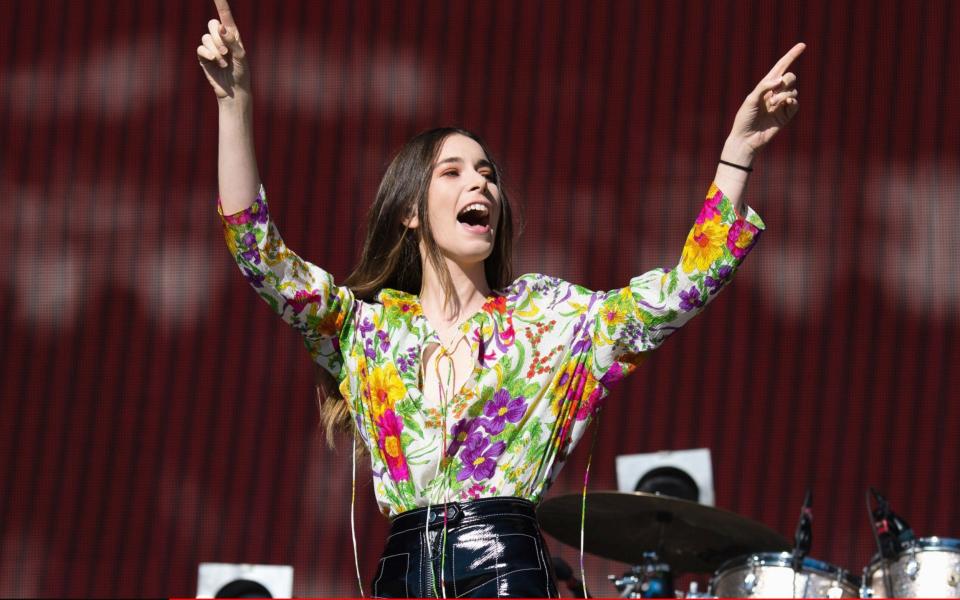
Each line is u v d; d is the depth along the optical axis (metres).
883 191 16.33
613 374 5.49
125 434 16.41
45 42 17.36
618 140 16.61
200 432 16.36
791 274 16.16
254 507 16.06
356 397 5.59
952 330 15.95
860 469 15.58
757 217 5.27
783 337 15.99
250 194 5.50
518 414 5.36
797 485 15.54
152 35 17.36
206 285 16.77
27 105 17.25
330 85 16.98
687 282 5.30
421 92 16.92
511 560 5.15
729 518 10.38
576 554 14.64
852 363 15.88
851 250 16.19
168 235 16.92
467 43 17.00
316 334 5.66
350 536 15.88
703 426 15.71
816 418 15.73
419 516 5.29
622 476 11.00
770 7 16.77
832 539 15.39
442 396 5.39
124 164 17.12
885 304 16.03
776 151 16.47
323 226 16.72
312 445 16.20
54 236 16.95
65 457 16.38
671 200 16.42
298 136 16.91
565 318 5.50
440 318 5.70
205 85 17.27
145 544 16.09
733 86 16.66
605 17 16.91
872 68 16.59
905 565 9.15
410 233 5.97
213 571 10.84
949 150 16.34
